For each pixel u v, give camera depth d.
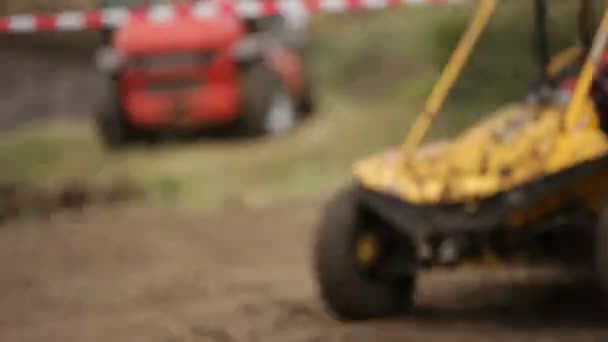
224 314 13.59
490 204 11.55
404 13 40.81
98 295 16.56
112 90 34.44
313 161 30.56
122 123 34.31
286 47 36.69
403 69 42.59
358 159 30.41
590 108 11.98
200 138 35.56
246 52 34.81
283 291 15.52
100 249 21.45
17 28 23.98
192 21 34.88
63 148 32.78
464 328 11.79
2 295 16.95
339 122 34.06
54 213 26.22
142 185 28.41
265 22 36.53
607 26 11.90
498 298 13.86
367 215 12.68
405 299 13.01
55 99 41.47
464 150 12.40
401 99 34.03
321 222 12.75
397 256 12.70
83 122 37.69
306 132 34.12
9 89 42.75
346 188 12.92
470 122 25.42
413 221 11.95
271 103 35.03
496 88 25.36
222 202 26.64
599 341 10.73
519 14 24.91
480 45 25.42
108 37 36.00
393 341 11.14
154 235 22.75
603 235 10.84
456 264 12.03
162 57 34.44
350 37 46.25
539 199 11.39
